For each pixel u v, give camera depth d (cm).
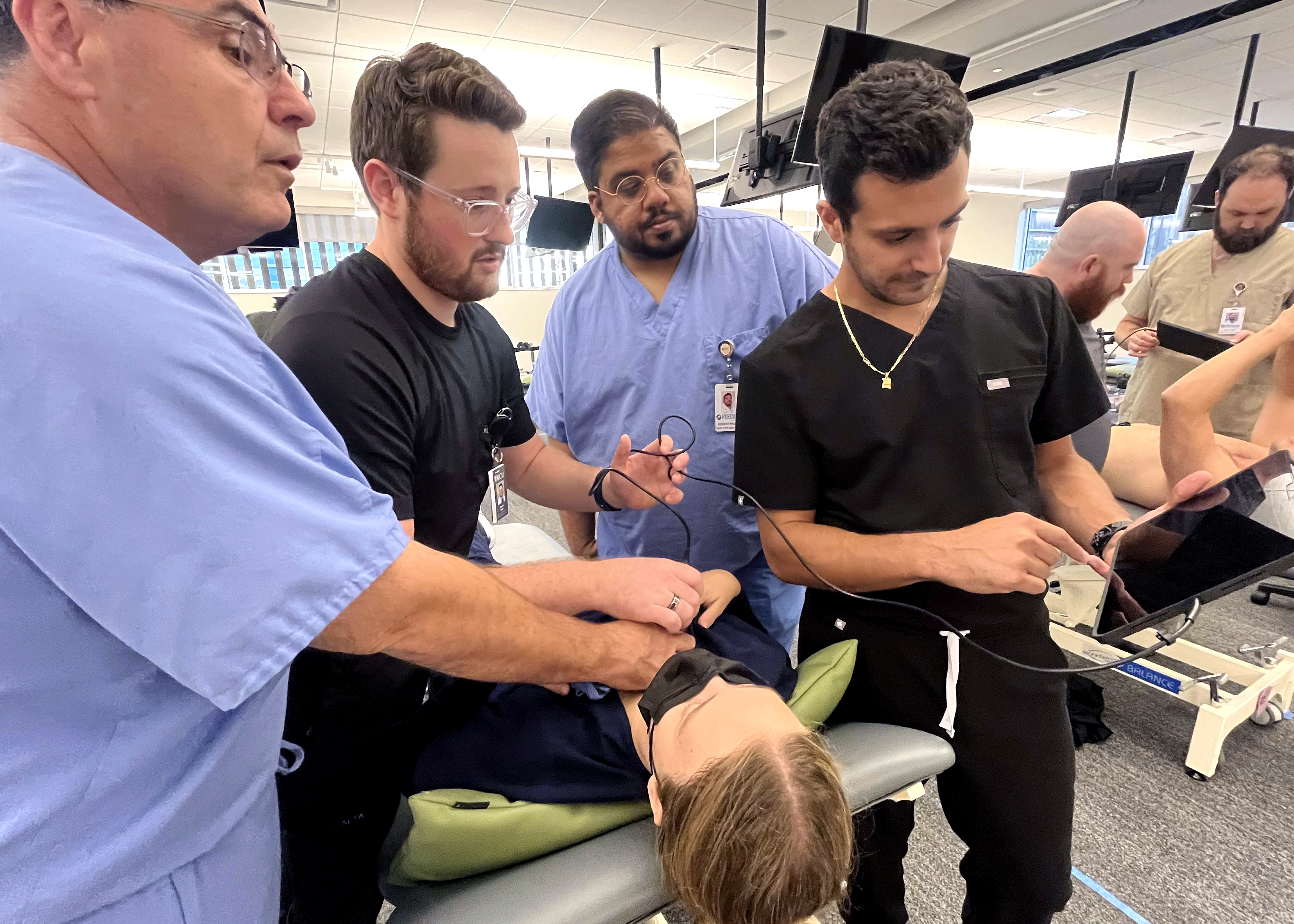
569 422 149
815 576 92
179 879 49
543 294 882
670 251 129
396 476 82
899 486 92
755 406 95
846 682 94
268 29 48
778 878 57
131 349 38
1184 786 167
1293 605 253
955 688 90
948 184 73
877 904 105
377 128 82
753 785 60
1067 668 87
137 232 44
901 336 89
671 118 123
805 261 141
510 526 241
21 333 36
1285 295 200
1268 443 116
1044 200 1064
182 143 45
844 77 203
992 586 78
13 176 40
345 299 83
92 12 40
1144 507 154
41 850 42
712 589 108
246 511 42
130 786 44
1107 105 577
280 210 54
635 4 379
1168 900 135
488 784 79
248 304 755
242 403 44
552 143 683
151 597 40
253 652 44
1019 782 90
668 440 111
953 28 402
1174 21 345
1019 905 94
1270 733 185
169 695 45
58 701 42
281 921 97
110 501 39
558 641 71
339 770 90
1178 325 200
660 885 72
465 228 84
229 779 51
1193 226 322
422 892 78
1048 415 96
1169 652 196
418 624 56
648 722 75
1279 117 615
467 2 371
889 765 83
